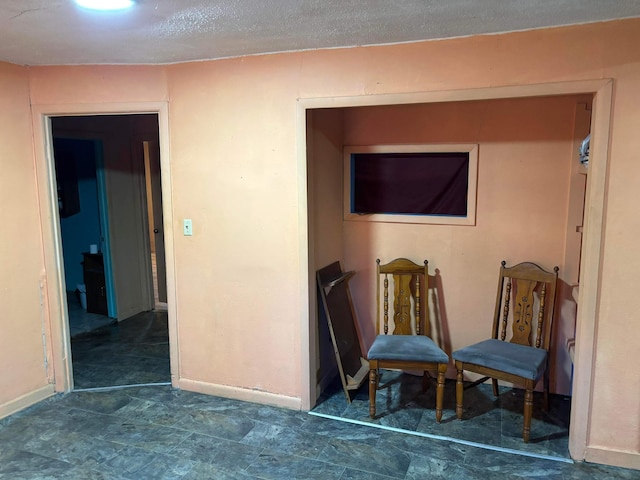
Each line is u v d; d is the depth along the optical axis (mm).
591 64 2156
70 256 5789
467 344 3303
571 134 2875
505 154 3033
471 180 3121
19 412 2967
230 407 3021
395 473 2348
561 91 2221
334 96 2617
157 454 2520
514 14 2008
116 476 2336
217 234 3008
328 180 3160
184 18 2037
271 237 2887
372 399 2855
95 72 2930
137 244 5051
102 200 4664
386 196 3377
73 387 3307
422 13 1984
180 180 3033
